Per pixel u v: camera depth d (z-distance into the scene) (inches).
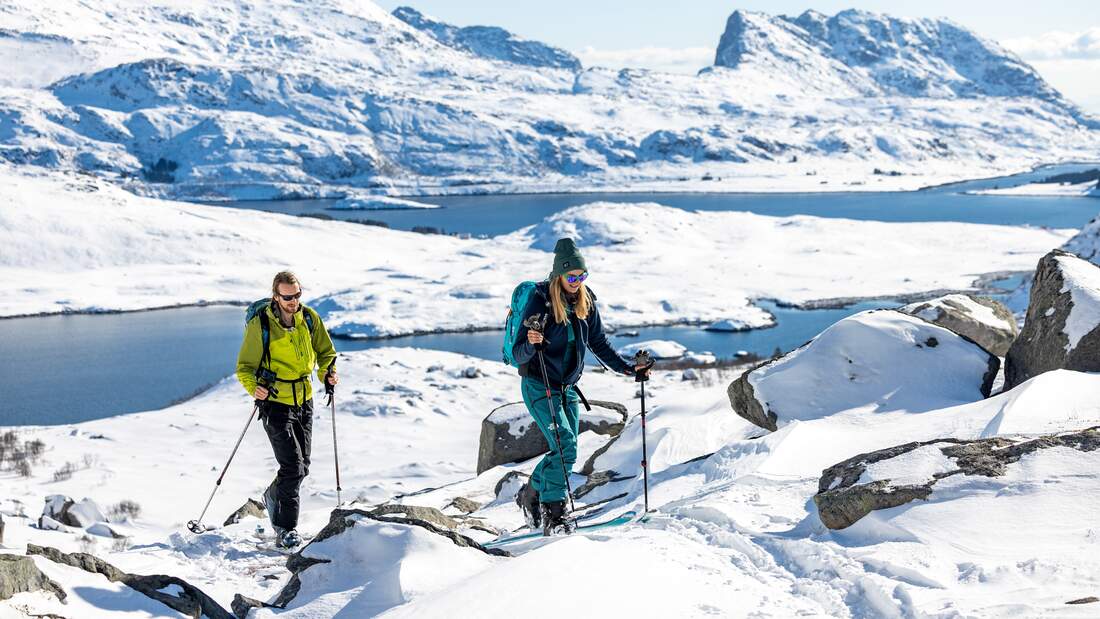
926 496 168.1
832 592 145.2
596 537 199.5
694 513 206.8
